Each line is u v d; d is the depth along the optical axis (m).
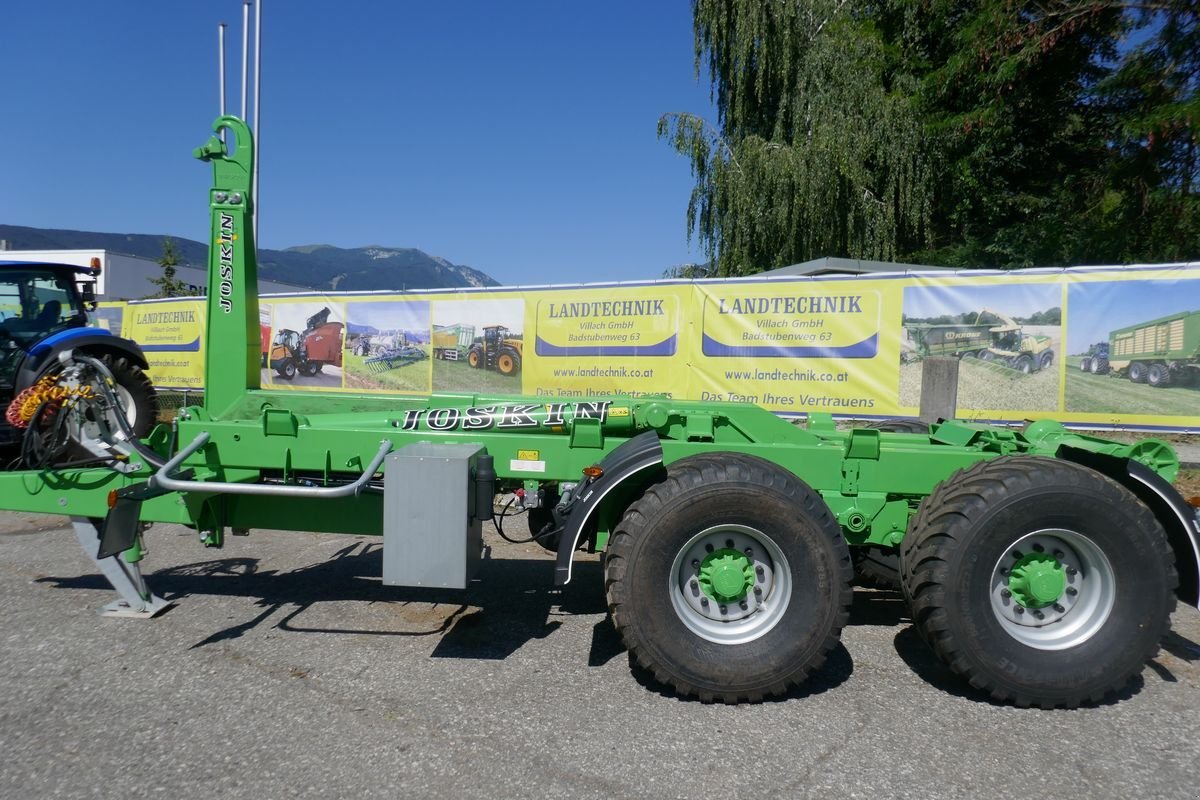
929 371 7.52
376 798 2.79
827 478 3.96
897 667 3.99
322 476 4.62
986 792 2.86
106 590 5.08
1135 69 12.73
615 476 3.65
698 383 9.57
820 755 3.11
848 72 18.22
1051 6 13.61
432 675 3.82
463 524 3.72
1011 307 8.39
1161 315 7.94
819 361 9.05
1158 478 3.66
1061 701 3.47
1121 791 2.87
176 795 2.80
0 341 8.39
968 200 19.14
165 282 38.91
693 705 3.53
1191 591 3.66
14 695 3.58
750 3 20.05
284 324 12.08
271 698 3.56
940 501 3.62
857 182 17.72
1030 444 4.27
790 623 3.51
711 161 20.44
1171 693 3.72
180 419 4.63
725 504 3.48
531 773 2.96
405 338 11.28
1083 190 16.39
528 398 4.89
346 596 5.00
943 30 17.23
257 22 16.09
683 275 25.06
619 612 3.49
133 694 3.59
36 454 5.29
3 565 5.67
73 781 2.89
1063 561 3.62
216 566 5.67
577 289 10.16
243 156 4.65
